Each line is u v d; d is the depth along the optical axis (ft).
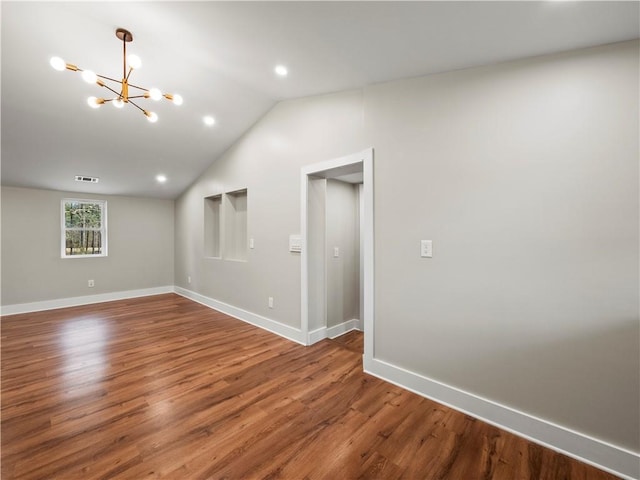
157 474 4.80
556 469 4.97
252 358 9.36
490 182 6.09
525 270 5.71
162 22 6.95
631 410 4.78
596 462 5.04
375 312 8.10
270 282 11.99
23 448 5.33
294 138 10.73
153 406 6.69
